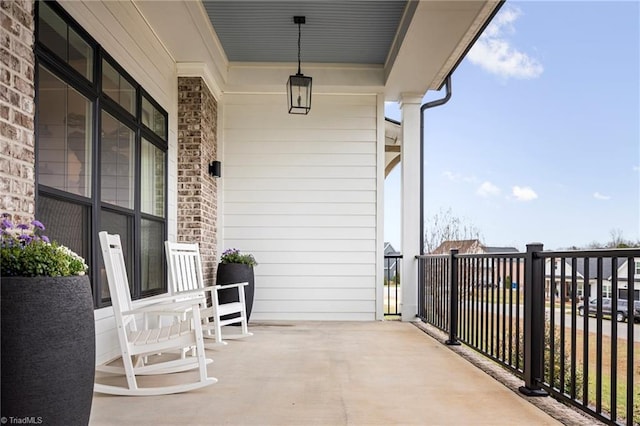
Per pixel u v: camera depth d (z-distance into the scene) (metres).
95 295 3.55
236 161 6.62
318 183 6.62
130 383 2.99
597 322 2.25
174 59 5.57
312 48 5.94
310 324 6.12
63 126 3.08
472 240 12.27
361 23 5.22
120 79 4.07
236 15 5.07
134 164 4.38
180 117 5.74
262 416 2.61
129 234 4.27
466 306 4.41
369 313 6.53
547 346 4.98
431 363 3.90
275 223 6.58
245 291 5.89
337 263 6.57
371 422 2.53
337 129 6.66
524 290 3.07
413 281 6.46
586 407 2.33
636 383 4.54
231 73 6.41
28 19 2.56
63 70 3.06
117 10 3.99
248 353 4.28
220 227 6.56
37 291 1.88
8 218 2.33
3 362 1.82
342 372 3.59
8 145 2.37
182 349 3.82
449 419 2.58
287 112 6.66
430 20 4.45
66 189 3.12
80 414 2.03
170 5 4.33
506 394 3.03
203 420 2.54
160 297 3.78
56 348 1.91
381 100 6.66
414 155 6.60
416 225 6.53
